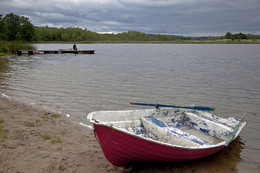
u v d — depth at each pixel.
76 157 5.57
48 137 6.55
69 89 14.17
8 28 113.56
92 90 14.11
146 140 4.68
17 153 5.45
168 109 7.33
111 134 4.67
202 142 5.59
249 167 5.70
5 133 6.51
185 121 7.76
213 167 5.61
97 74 20.53
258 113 10.42
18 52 42.09
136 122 6.40
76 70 22.78
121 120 6.27
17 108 9.40
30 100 11.22
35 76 18.52
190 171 5.34
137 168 5.39
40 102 10.96
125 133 4.58
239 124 6.86
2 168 4.81
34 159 5.27
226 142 5.83
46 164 5.11
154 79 18.62
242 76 20.73
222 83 17.42
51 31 175.00
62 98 11.95
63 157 5.50
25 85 14.81
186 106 7.56
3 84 14.76
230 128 7.15
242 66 28.64
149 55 47.81
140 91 14.28
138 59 37.47
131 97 12.76
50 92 13.17
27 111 9.08
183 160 5.47
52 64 27.78
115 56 43.12
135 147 4.82
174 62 33.28
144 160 5.26
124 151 4.91
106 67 25.77
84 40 192.12
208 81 18.17
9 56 38.56
